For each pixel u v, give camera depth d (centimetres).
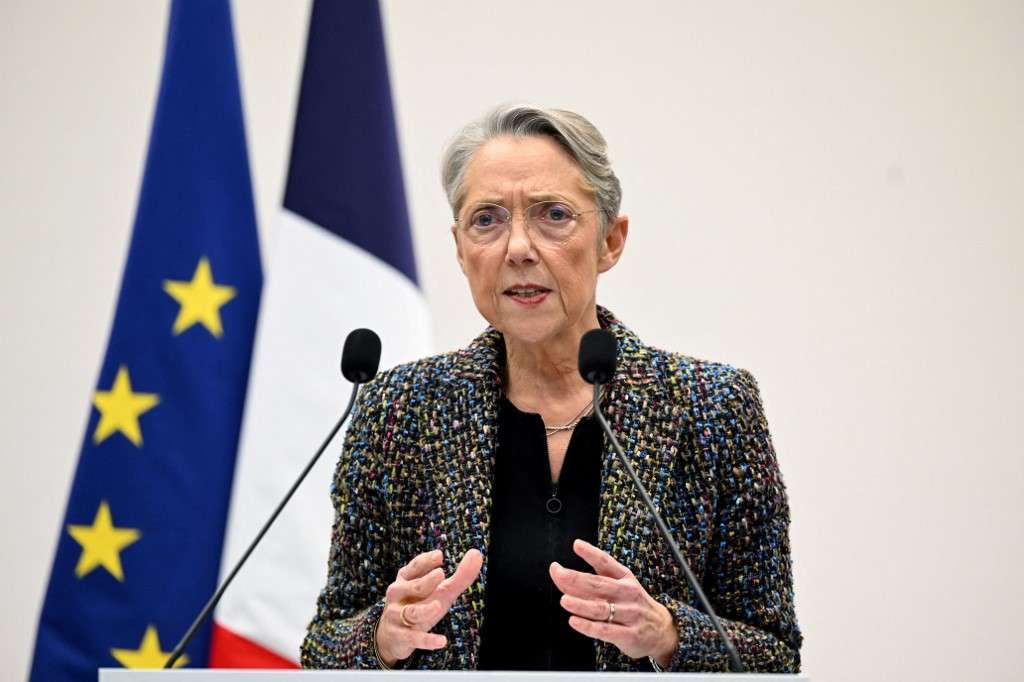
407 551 684
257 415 1035
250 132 1438
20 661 1338
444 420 693
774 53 1435
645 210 1411
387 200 1105
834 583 1322
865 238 1389
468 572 572
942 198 1391
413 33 1459
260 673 473
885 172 1401
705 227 1405
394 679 465
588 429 682
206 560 1027
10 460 1383
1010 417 1346
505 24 1462
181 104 1102
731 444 671
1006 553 1321
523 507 679
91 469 1034
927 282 1377
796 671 655
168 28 1145
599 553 571
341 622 660
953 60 1416
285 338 1054
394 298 1081
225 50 1123
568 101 1444
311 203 1088
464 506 669
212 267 1078
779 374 1370
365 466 695
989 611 1312
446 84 1452
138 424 1041
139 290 1064
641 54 1448
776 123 1421
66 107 1459
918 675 1303
